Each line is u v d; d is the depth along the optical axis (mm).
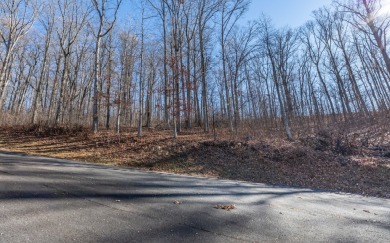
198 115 27734
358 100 29656
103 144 15852
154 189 6844
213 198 6434
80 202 5070
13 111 32406
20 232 3459
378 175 11562
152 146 15359
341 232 4457
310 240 3955
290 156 14328
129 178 8203
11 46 24781
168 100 23016
